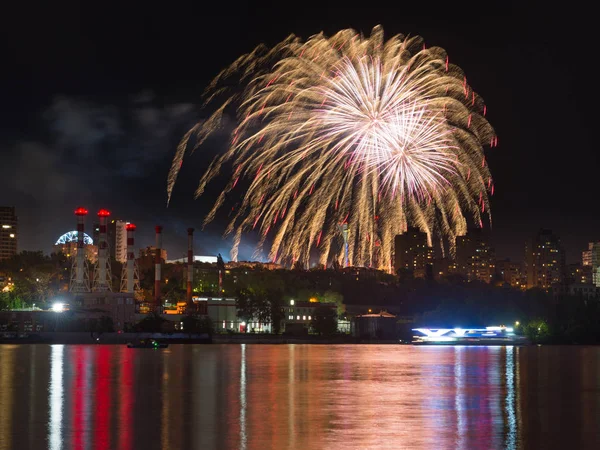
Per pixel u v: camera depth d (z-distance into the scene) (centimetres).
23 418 8431
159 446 6838
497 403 10025
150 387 11900
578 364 18000
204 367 16275
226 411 9112
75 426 7881
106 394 10906
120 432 7544
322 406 9625
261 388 11844
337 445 6906
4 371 14875
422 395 10950
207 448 6756
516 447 6856
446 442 7062
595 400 10400
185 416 8650
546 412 9131
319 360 19038
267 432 7569
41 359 18788
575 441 7144
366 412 9050
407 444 6969
